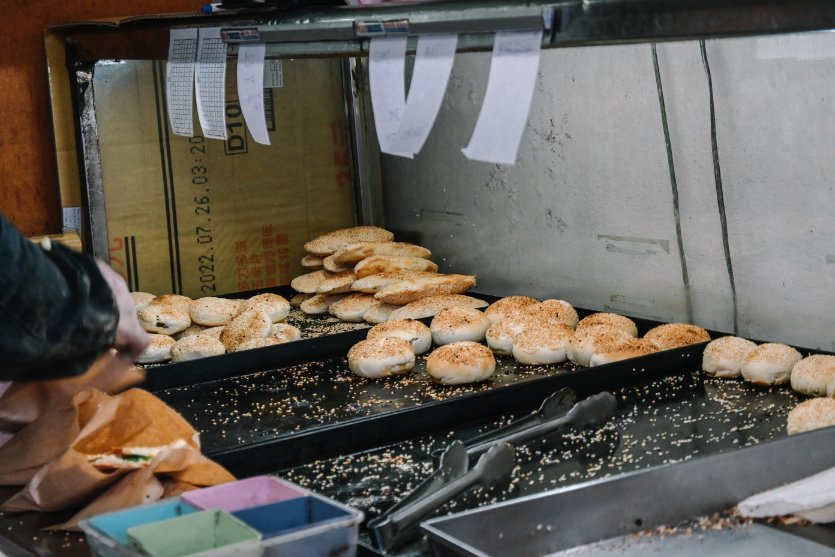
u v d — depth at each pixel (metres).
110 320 1.41
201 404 2.34
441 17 1.59
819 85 2.21
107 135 3.27
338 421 2.16
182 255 3.43
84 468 1.58
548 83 2.92
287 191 3.57
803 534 1.50
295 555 1.19
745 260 2.46
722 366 2.25
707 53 2.44
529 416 1.98
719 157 2.47
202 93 2.36
